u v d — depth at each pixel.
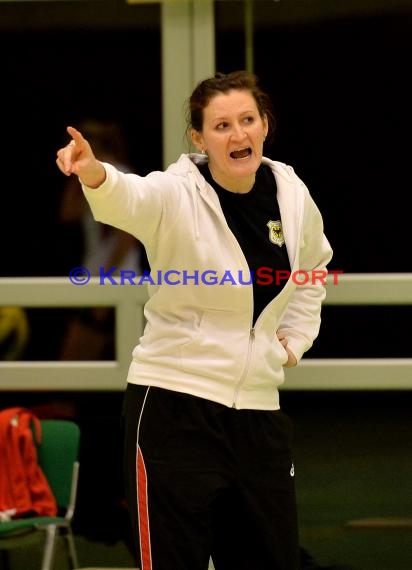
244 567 9.12
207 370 8.59
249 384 8.74
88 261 14.55
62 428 13.66
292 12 14.33
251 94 8.77
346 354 14.38
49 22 14.38
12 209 14.52
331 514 14.48
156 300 8.84
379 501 14.45
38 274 14.55
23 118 14.46
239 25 14.38
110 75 14.43
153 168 14.53
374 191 14.29
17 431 13.41
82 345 14.55
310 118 14.31
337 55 14.30
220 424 8.64
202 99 8.77
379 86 14.25
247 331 8.76
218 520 9.24
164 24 14.33
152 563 8.65
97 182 7.91
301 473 14.50
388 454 14.41
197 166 9.07
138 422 8.76
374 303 14.30
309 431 14.49
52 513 13.34
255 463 8.84
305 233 9.48
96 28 14.40
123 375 14.48
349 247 14.37
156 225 8.52
